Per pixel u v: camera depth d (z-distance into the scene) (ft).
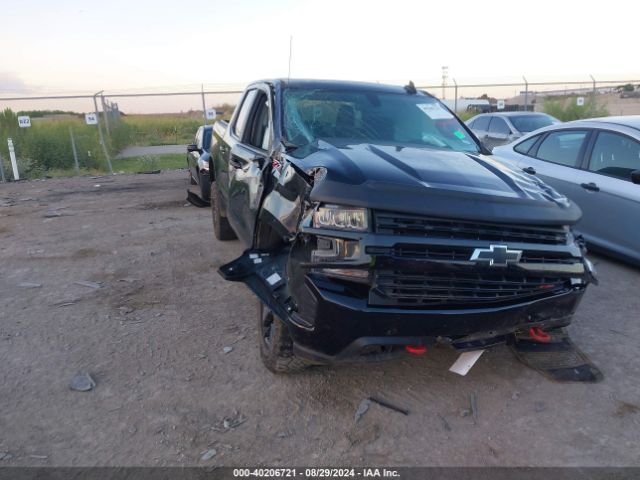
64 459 9.30
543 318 10.64
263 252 12.41
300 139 13.55
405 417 10.57
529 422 10.44
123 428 10.16
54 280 17.97
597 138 20.08
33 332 14.05
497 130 45.80
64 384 11.64
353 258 9.48
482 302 10.04
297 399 11.12
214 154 21.29
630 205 18.17
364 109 15.21
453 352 13.00
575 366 12.26
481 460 9.39
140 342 13.55
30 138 54.49
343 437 9.96
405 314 9.50
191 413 10.64
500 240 10.02
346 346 9.77
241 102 19.27
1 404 10.87
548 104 67.62
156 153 66.80
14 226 26.07
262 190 12.59
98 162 55.67
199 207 29.94
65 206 31.19
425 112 15.87
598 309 15.84
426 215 9.68
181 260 20.07
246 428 10.20
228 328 14.34
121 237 23.47
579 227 20.18
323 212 9.86
